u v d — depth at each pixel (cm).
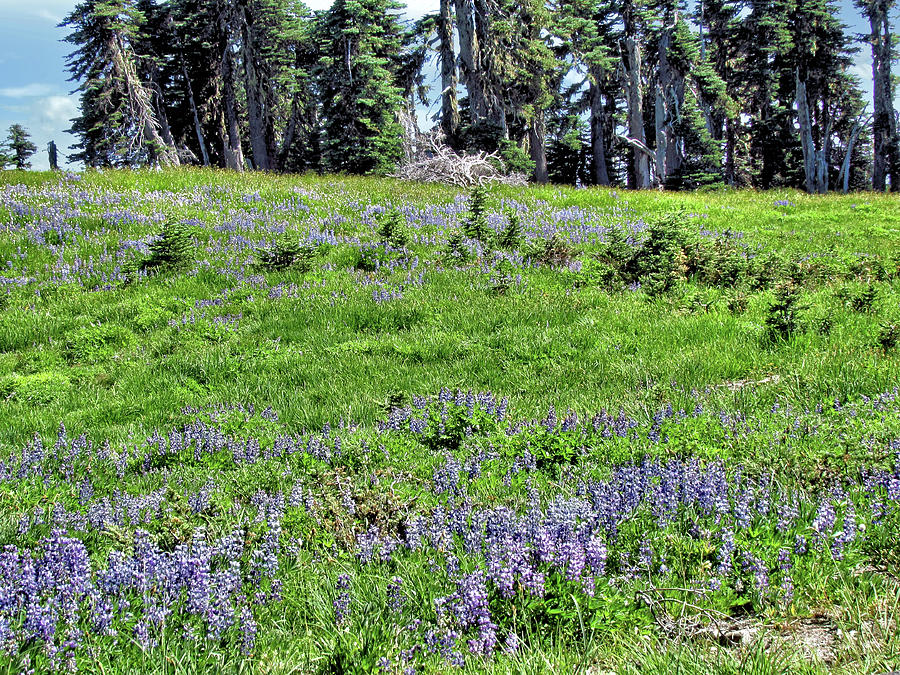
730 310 1089
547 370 864
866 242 1836
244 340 1071
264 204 2142
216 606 340
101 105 4188
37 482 578
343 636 330
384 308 1145
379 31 4081
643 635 331
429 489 526
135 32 4322
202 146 5147
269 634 341
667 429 600
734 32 5253
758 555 376
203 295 1326
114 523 464
